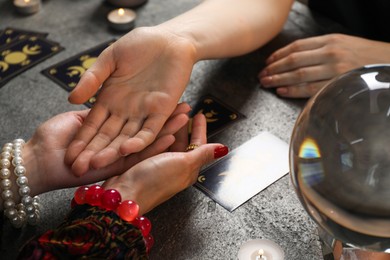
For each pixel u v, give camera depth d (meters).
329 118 0.47
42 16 0.94
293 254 0.62
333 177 0.47
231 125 0.76
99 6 0.97
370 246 0.50
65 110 0.79
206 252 0.63
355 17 0.92
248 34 0.82
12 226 0.66
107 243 0.58
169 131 0.69
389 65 0.49
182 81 0.70
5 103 0.79
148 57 0.71
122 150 0.64
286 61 0.81
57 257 0.58
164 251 0.63
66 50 0.88
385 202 0.46
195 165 0.65
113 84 0.70
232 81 0.82
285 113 0.78
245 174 0.70
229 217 0.66
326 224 0.50
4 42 0.89
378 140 0.46
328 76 0.79
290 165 0.51
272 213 0.66
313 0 0.95
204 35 0.77
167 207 0.67
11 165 0.65
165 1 0.98
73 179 0.67
